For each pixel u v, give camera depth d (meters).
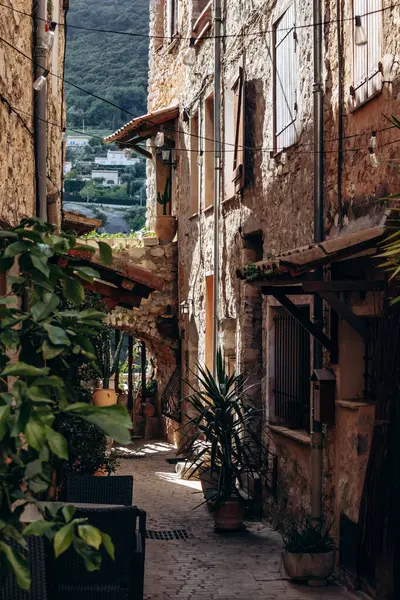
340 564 7.82
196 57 16.48
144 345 21.44
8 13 6.60
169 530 10.15
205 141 15.75
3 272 2.68
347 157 7.87
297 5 9.58
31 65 8.04
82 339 2.63
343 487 7.88
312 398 8.48
